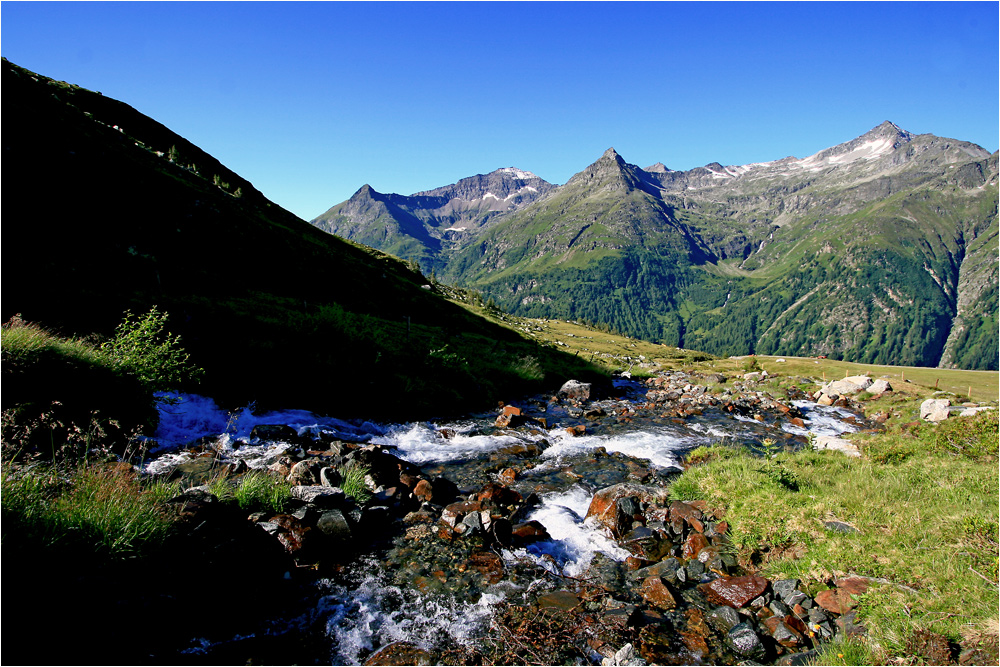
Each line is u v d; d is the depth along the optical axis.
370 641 7.66
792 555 9.95
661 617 8.54
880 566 8.84
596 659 7.50
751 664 7.35
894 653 6.87
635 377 52.66
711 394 37.38
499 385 34.34
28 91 56.62
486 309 133.88
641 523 12.20
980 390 40.38
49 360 13.27
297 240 70.75
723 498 12.50
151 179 55.97
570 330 148.62
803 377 52.19
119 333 18.62
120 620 6.54
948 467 13.04
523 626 8.17
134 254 36.16
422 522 11.91
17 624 5.77
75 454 11.55
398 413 24.11
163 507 8.83
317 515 10.71
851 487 12.09
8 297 19.27
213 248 50.22
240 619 7.64
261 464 14.60
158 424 16.14
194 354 21.02
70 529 7.00
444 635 7.89
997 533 8.70
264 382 21.47
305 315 30.28
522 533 11.43
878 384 37.31
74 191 40.97
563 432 23.80
